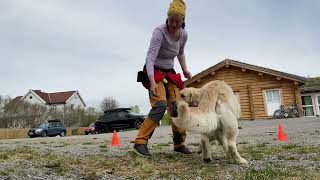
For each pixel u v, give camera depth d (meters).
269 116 24.89
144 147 5.32
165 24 5.49
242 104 25.55
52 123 35.38
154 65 5.48
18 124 46.47
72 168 4.61
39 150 6.66
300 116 24.09
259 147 6.58
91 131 34.16
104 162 4.99
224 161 5.04
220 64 25.38
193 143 8.06
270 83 25.03
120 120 29.05
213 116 4.70
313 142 7.10
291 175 3.99
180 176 4.20
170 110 5.64
